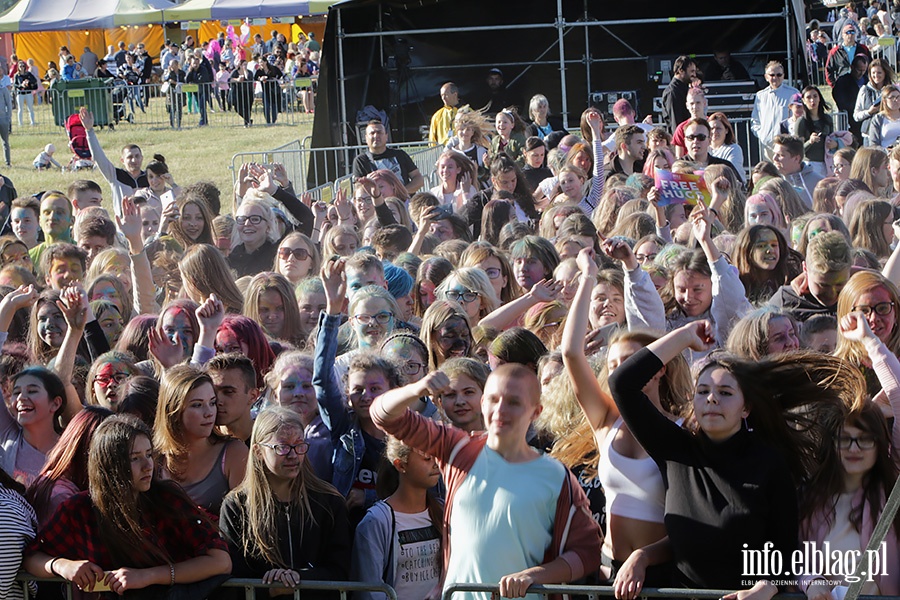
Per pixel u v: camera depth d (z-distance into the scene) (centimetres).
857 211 930
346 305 762
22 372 599
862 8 3538
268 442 507
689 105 1524
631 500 492
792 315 680
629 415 477
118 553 498
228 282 826
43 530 510
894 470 488
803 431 490
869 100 1805
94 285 812
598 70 2180
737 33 2120
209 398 554
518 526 476
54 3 3775
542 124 1770
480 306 764
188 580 495
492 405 486
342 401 586
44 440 598
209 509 553
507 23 2147
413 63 2155
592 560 482
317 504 520
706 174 1024
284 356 609
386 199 1152
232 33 4269
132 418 512
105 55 4416
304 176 1941
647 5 2123
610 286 709
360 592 519
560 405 559
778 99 1725
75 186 1212
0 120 2614
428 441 495
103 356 650
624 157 1388
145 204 1203
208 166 2558
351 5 1964
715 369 477
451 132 1873
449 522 490
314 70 3525
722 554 459
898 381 518
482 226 1105
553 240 940
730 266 716
